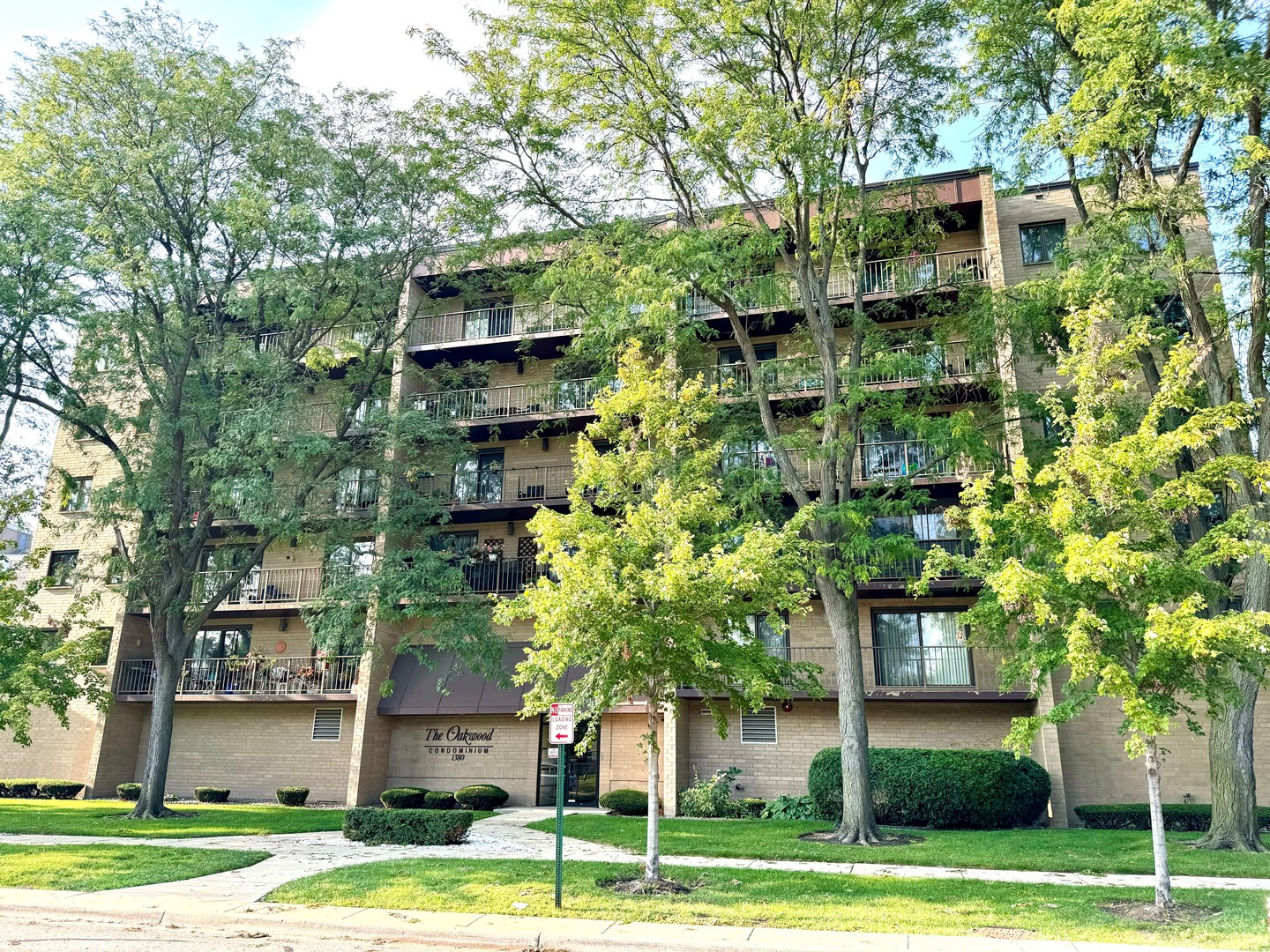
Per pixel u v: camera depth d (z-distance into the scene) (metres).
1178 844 14.71
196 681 26.88
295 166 20.88
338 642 20.64
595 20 17.62
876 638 23.30
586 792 24.14
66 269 19.56
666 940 8.52
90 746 26.83
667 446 13.28
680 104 18.14
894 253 20.56
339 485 22.98
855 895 10.38
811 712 23.08
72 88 19.56
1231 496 16.16
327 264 20.78
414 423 20.83
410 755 25.23
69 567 20.64
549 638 10.91
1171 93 14.05
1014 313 17.19
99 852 13.44
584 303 18.80
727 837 16.00
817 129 15.84
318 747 26.11
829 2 16.94
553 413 25.70
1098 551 9.53
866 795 15.71
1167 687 10.34
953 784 18.39
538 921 9.35
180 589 21.34
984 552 11.52
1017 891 10.55
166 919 9.81
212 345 21.41
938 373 18.55
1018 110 17.61
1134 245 15.64
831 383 18.08
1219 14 15.08
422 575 19.80
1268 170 13.98
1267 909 9.03
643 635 10.72
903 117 17.81
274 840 15.82
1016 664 11.58
